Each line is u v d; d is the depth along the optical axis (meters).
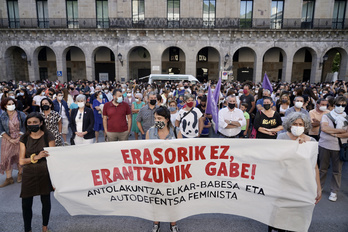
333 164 4.46
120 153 3.07
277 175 2.95
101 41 24.09
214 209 3.19
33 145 3.32
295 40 23.72
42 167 3.30
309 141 2.93
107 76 28.16
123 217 3.95
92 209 3.18
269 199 3.00
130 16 23.92
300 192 2.89
